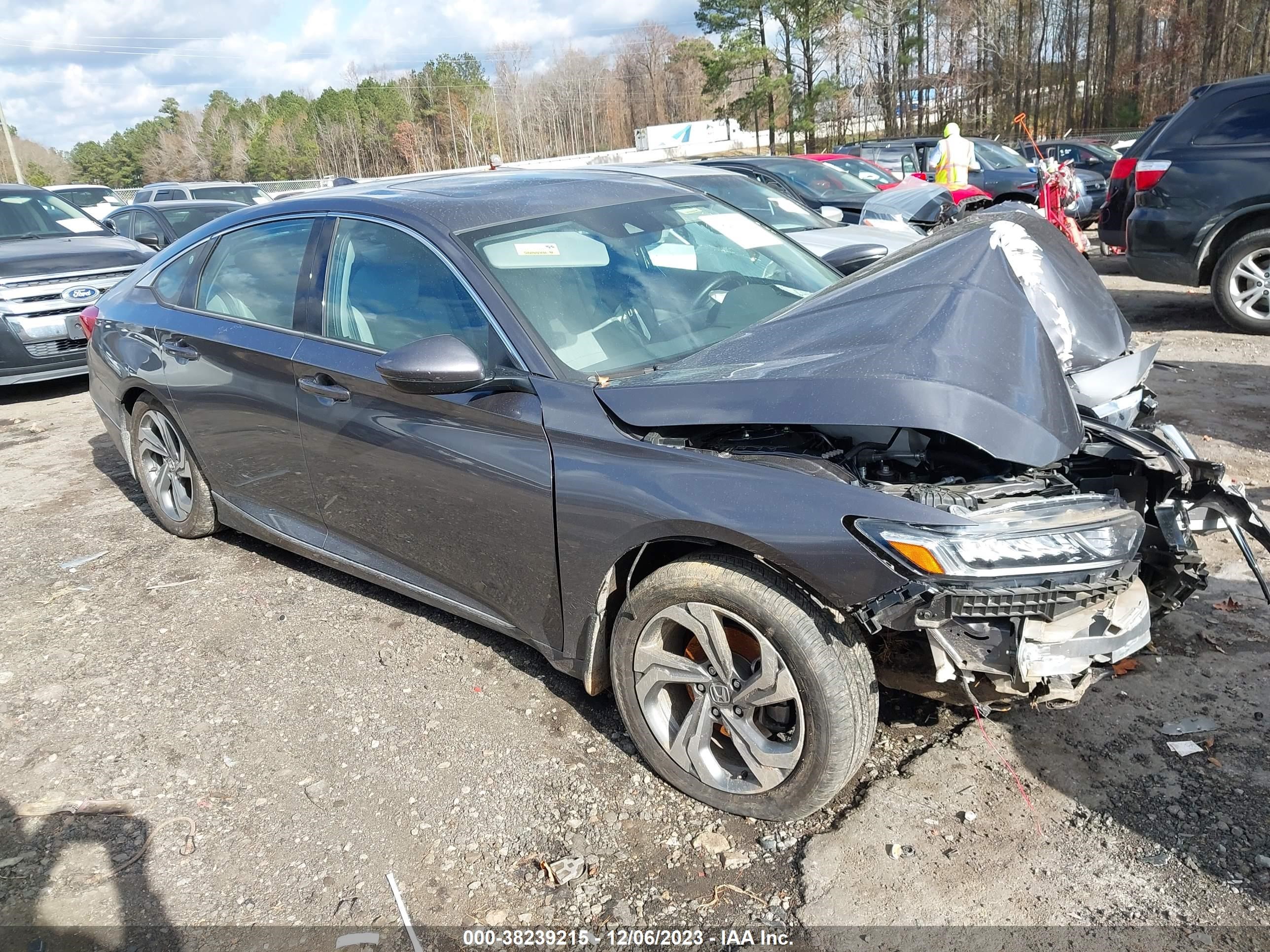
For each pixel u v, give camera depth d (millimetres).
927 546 2053
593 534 2541
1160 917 2092
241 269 3783
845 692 2242
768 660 2318
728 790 2490
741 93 47250
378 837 2518
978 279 2586
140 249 8797
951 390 2162
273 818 2613
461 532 2951
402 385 2615
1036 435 2170
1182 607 2916
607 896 2277
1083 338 2848
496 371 2756
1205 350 6824
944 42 44969
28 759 2920
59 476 5727
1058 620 2141
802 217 7121
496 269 2902
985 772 2602
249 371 3561
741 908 2217
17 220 8750
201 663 3430
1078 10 41188
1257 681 2900
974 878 2238
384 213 3209
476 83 93625
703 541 2379
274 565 4227
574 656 2787
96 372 4629
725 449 2408
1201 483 2564
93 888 2387
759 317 3135
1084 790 2498
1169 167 7266
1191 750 2609
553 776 2721
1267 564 3615
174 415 4102
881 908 2176
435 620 3645
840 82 45781
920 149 14680
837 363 2307
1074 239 10266
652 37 89500
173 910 2309
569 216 3246
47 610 3906
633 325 2914
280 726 3029
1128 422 2904
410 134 91438
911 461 2441
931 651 2186
